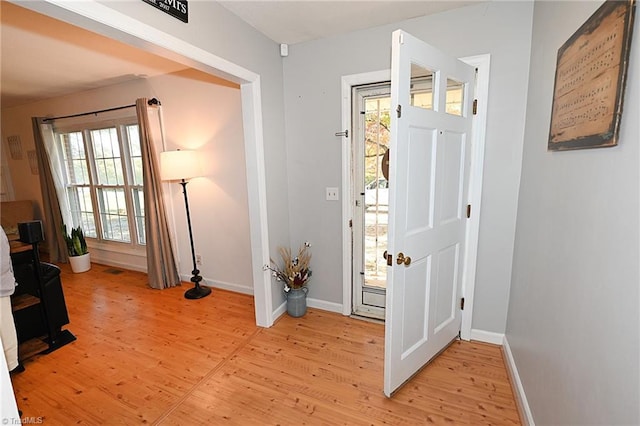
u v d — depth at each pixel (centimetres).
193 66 189
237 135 305
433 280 200
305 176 274
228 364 217
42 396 190
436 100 178
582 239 110
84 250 412
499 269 220
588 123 104
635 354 78
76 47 243
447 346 228
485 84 203
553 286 135
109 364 219
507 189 208
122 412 177
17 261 224
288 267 276
